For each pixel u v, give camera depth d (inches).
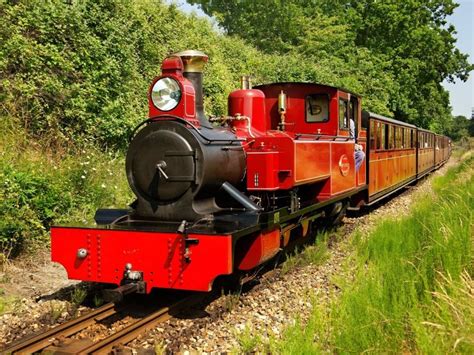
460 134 3398.1
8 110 355.9
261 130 276.7
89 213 331.0
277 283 241.9
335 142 328.5
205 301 215.3
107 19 453.7
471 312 160.9
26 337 173.5
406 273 221.5
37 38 395.5
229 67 761.0
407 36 1195.3
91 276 205.3
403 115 1187.9
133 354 159.5
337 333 168.1
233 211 222.5
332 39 1087.0
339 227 389.7
